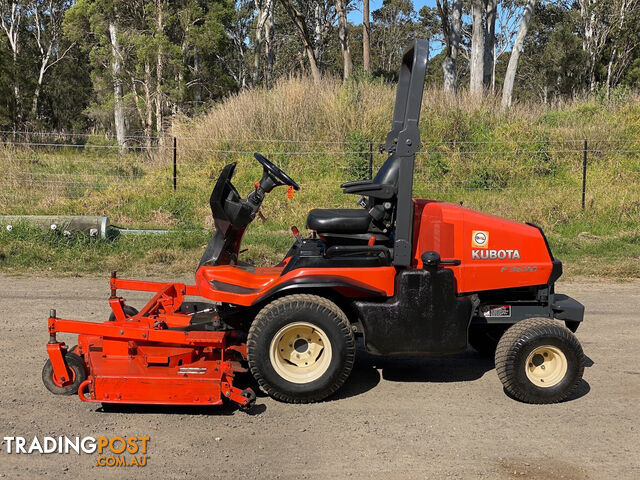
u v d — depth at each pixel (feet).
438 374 17.94
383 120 52.39
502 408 15.47
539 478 12.08
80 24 100.94
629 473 12.27
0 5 129.90
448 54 82.84
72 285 26.94
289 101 54.65
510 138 51.34
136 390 14.40
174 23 92.12
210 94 104.68
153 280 27.96
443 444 13.46
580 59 129.90
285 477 12.00
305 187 44.96
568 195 43.78
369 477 12.03
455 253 16.03
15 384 16.34
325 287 15.49
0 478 11.78
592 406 15.61
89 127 147.54
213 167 47.75
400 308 15.30
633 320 23.35
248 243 34.14
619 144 52.01
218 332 15.37
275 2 132.16
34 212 39.19
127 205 41.52
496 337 18.90
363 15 87.35
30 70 132.57
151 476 11.99
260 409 15.20
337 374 15.14
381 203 15.75
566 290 27.91
